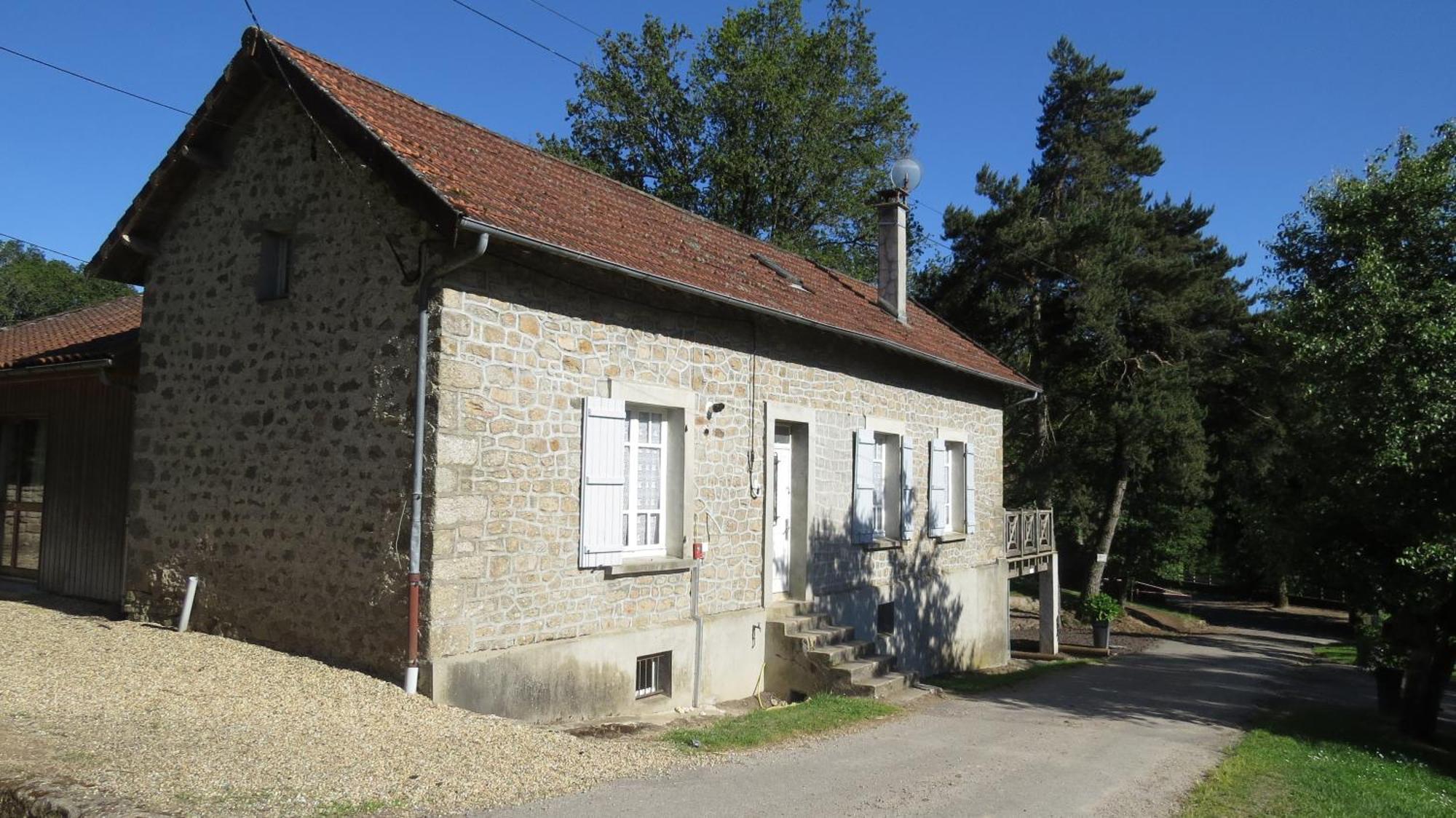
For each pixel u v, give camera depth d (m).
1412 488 10.06
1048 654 20.05
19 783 4.90
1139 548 30.88
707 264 10.79
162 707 6.66
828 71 27.52
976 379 16.80
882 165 28.62
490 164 9.39
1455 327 9.61
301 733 6.30
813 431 12.10
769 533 11.23
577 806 5.51
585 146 28.48
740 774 6.73
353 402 8.16
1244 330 26.45
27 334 14.32
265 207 9.12
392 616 7.66
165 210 9.87
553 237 7.98
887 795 6.42
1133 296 25.34
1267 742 9.72
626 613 9.23
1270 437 26.25
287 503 8.56
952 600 15.69
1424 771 9.11
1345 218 11.31
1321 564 11.14
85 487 11.23
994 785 6.95
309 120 8.82
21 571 12.22
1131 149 29.83
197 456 9.38
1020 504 28.20
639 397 9.34
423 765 5.92
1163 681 15.31
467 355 7.77
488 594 7.84
